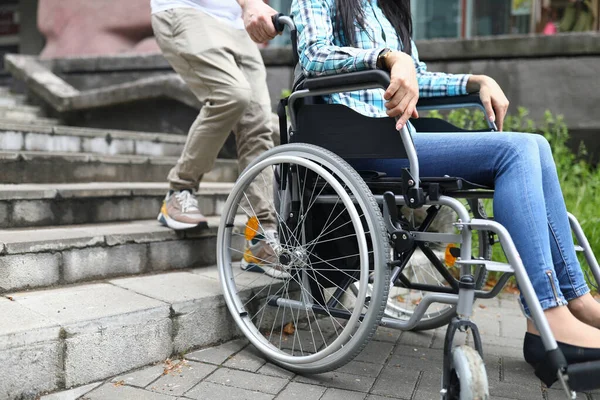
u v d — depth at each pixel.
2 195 2.48
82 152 3.99
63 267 2.19
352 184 1.75
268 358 2.01
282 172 1.99
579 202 3.67
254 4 2.04
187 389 1.76
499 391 1.84
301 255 1.97
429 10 6.64
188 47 2.41
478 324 2.57
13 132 3.58
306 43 1.83
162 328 1.95
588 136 4.76
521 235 1.61
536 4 6.23
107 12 6.98
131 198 3.04
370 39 1.97
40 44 8.98
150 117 5.32
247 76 2.60
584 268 3.14
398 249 1.74
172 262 2.61
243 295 2.21
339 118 1.83
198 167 2.56
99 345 1.76
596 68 4.74
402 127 1.65
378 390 1.82
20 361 1.58
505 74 5.02
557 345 1.43
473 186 1.71
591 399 1.82
